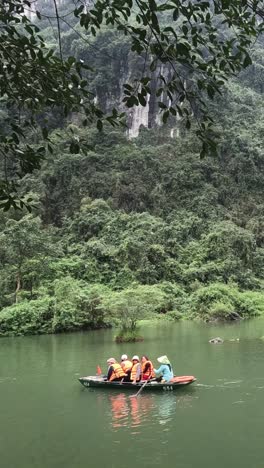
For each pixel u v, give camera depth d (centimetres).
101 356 1812
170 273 4234
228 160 5691
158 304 2780
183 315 3459
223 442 833
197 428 910
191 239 4809
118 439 865
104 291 3338
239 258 4481
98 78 6412
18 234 3148
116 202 5294
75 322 2819
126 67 6406
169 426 929
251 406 1050
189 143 5750
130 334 2247
